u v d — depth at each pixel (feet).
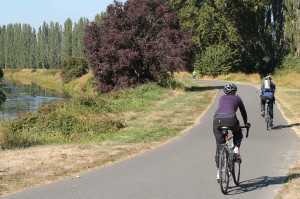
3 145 45.96
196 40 201.77
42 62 486.38
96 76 122.83
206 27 197.36
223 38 208.54
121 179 28.35
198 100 91.30
